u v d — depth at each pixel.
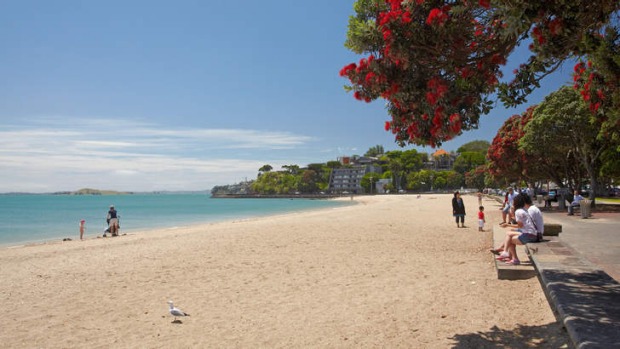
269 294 8.48
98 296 8.77
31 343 6.00
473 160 167.00
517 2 4.32
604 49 5.60
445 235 18.61
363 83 6.02
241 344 5.68
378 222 27.19
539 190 67.88
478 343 5.34
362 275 10.07
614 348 3.47
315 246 15.62
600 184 57.81
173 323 6.75
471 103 5.63
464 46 5.38
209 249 15.45
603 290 5.59
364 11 6.10
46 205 110.75
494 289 8.03
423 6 5.20
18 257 15.41
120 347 5.73
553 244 10.14
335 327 6.25
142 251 15.67
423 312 6.80
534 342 5.23
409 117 6.10
